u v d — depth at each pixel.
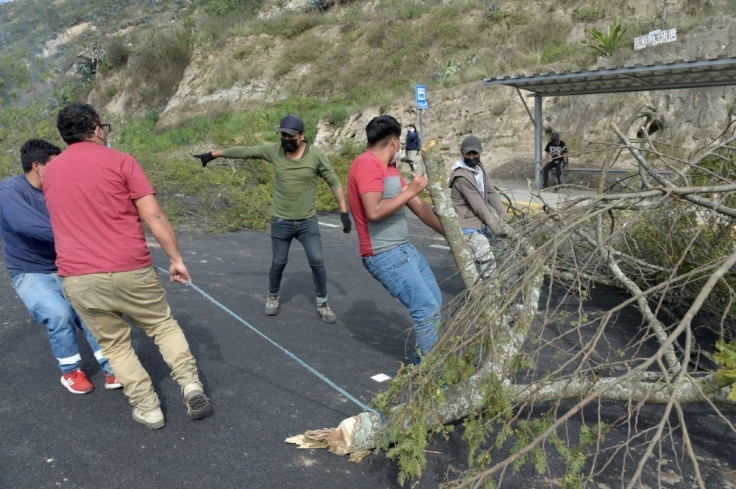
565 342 4.32
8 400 3.46
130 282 2.90
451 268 6.79
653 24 16.95
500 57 20.69
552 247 2.40
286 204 4.87
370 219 3.20
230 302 5.45
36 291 3.42
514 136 17.05
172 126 30.42
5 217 3.30
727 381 2.58
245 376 3.88
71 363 3.53
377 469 2.84
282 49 31.09
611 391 2.83
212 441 3.06
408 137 16.97
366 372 3.97
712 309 4.19
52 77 10.95
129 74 37.56
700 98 13.27
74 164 2.85
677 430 3.14
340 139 22.25
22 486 2.64
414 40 25.58
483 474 1.97
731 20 14.28
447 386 2.82
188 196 10.16
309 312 5.24
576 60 17.44
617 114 14.78
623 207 2.57
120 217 2.88
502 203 4.95
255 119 26.59
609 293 5.44
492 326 2.42
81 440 3.04
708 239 4.06
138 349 4.25
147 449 2.97
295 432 3.17
